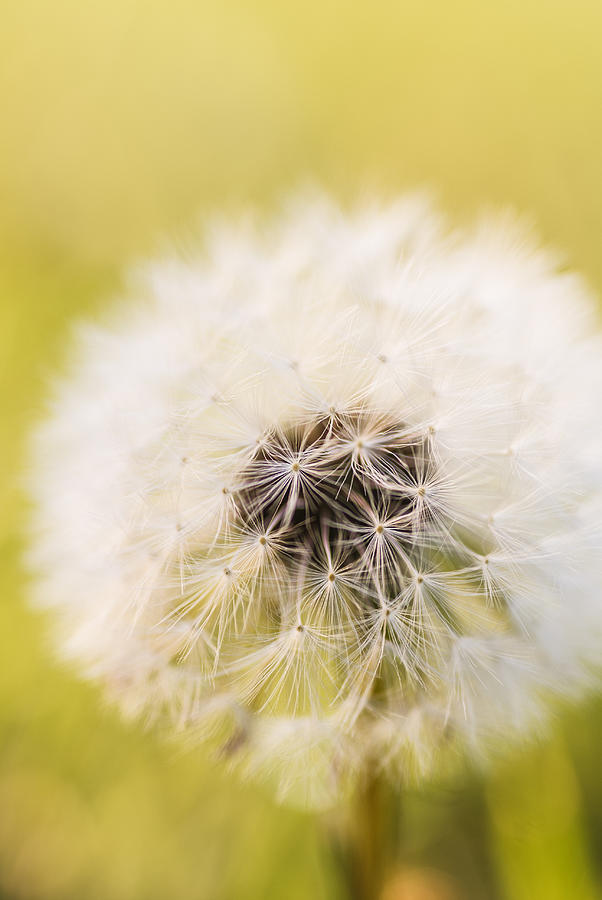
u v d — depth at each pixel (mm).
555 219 178
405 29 196
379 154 193
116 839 146
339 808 120
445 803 138
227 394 113
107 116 191
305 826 142
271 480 112
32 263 179
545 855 131
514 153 186
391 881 122
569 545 112
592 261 171
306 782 112
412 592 109
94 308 169
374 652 109
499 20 193
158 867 145
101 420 120
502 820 133
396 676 111
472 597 111
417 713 110
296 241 126
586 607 114
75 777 148
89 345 129
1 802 148
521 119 187
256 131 194
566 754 134
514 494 112
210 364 116
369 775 115
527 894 131
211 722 111
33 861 147
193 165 191
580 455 114
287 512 110
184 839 145
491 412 112
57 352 165
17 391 163
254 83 197
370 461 110
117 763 147
